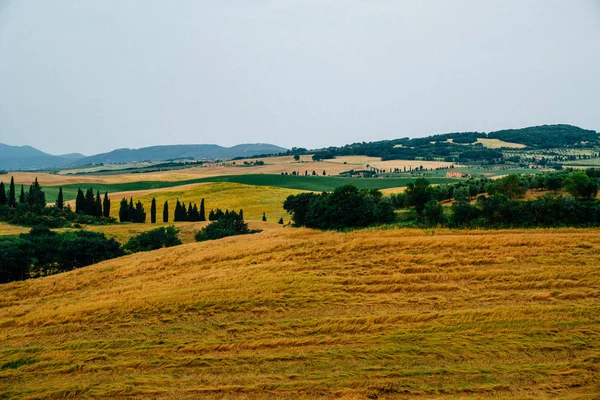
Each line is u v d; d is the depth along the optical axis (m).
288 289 24.22
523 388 14.52
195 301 22.91
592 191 50.41
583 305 20.36
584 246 29.83
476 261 27.72
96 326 20.97
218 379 15.73
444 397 14.18
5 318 23.67
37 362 17.64
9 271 47.78
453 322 19.19
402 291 23.61
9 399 15.04
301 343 18.08
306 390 14.84
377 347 17.41
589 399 13.75
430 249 31.12
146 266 35.03
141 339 19.17
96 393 15.23
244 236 48.22
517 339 17.55
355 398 14.25
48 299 28.66
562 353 16.52
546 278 24.25
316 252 32.31
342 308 21.48
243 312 21.64
